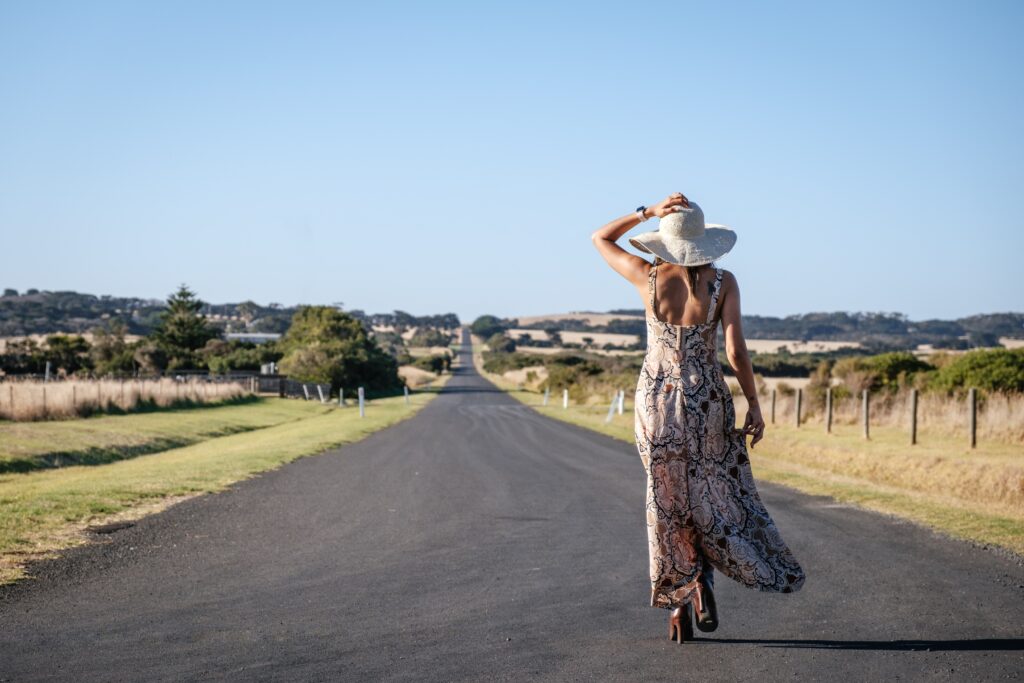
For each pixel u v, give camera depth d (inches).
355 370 3085.6
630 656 179.0
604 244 178.7
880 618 211.9
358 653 182.7
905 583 255.4
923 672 167.0
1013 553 307.6
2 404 1048.2
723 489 168.4
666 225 169.3
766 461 741.9
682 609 188.2
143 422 1177.4
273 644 190.1
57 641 192.4
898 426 962.1
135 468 677.9
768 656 178.2
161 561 294.0
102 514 398.3
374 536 351.6
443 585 257.0
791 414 1161.4
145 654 181.8
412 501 468.4
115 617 215.6
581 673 167.3
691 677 164.4
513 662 175.5
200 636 197.2
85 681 162.7
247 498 474.0
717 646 186.7
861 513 413.1
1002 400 904.3
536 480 579.5
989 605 226.4
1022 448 736.3
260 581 262.2
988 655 178.7
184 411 1488.7
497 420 1476.4
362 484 550.9
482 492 511.5
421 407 2076.8
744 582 167.9
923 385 1272.1
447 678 165.0
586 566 288.0
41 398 1112.8
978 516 402.3
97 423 1087.6
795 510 423.5
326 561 296.5
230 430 1269.7
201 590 249.0
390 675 167.0
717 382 169.0
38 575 266.5
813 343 6471.5
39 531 344.8
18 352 3102.9
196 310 4658.0
